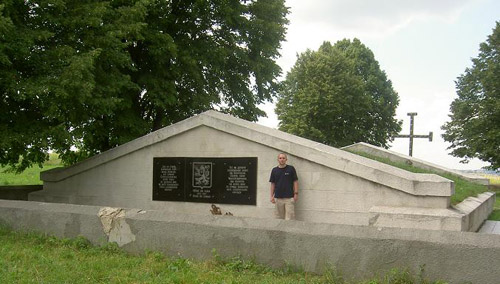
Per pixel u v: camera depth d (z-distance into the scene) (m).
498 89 35.25
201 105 20.62
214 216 7.12
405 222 9.65
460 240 5.52
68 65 13.42
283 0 23.75
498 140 34.38
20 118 13.70
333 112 44.09
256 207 11.91
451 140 38.78
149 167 13.48
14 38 12.36
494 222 14.56
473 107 36.41
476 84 36.94
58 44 14.15
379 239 5.88
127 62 16.27
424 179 10.06
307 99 44.25
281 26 23.33
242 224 6.77
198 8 20.41
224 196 12.33
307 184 11.25
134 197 13.64
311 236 6.26
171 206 13.03
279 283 5.72
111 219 7.68
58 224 8.16
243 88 23.66
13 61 13.13
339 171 10.90
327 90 43.94
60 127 13.22
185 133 13.02
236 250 6.70
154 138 13.34
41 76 12.96
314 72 45.44
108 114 15.91
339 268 6.05
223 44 21.73
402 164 19.25
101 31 15.00
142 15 16.00
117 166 13.98
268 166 11.85
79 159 19.94
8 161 16.19
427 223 9.45
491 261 5.30
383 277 5.80
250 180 12.03
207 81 21.83
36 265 6.50
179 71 19.41
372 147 20.70
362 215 10.45
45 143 13.01
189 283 5.78
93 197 14.29
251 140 12.03
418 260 5.65
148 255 7.14
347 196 10.79
